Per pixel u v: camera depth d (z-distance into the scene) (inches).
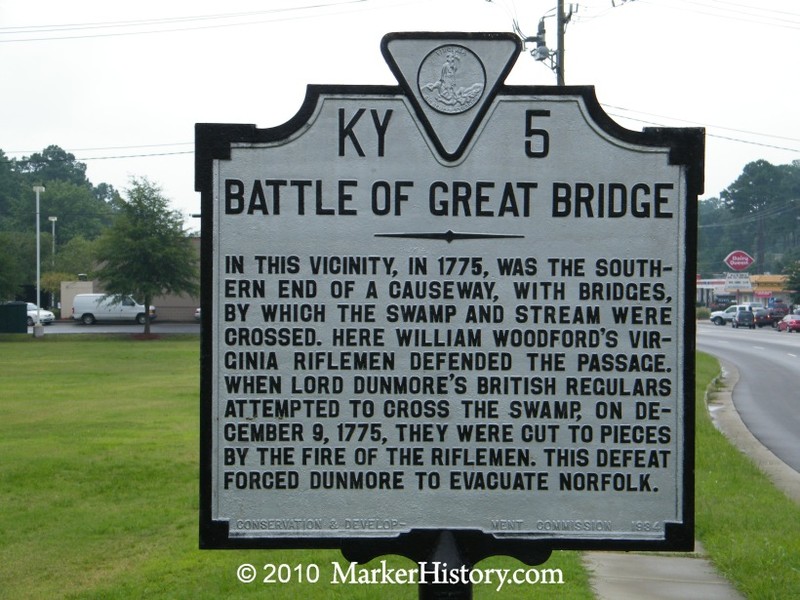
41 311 2797.7
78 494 533.3
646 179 218.5
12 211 5684.1
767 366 1517.0
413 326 217.8
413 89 218.5
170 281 2150.6
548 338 217.6
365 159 218.4
